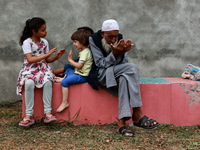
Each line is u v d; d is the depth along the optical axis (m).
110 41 4.20
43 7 5.75
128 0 5.83
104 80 4.25
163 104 4.51
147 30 5.91
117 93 4.44
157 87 4.48
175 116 4.51
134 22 5.88
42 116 4.54
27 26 4.40
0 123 4.58
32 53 4.41
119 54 4.07
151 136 3.95
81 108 4.51
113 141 3.74
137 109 4.09
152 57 5.97
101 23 5.85
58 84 4.50
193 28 5.98
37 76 4.33
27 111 4.26
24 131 4.11
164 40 5.96
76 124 4.52
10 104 5.73
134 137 3.89
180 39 5.98
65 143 3.68
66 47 5.85
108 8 5.83
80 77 4.43
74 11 5.80
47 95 4.34
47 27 5.78
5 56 5.78
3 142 3.68
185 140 3.77
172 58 6.01
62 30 5.82
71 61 4.43
